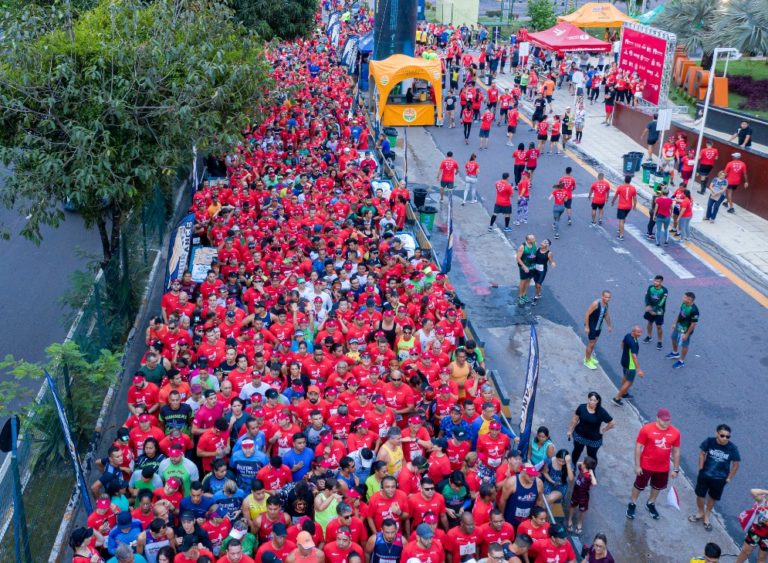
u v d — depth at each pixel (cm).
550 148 3145
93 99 1496
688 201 2239
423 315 1516
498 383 1509
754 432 1455
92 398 1399
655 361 1694
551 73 4125
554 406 1550
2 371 1652
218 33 1958
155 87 1554
